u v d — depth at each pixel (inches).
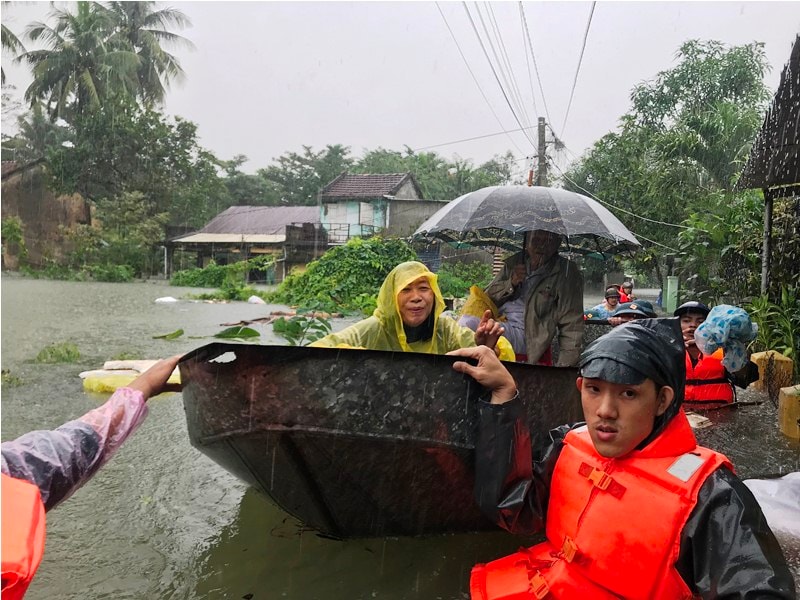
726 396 200.2
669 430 75.0
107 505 141.3
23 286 951.6
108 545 122.0
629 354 71.6
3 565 54.7
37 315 577.9
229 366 99.8
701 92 506.0
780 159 260.7
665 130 519.8
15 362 321.7
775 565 63.7
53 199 1174.3
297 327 225.9
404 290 138.8
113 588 106.2
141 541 124.0
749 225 378.3
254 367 99.5
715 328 183.2
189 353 97.8
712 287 401.7
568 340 212.1
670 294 461.7
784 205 329.1
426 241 283.1
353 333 141.6
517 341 211.3
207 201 1371.8
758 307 285.0
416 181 1160.8
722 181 492.1
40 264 1137.4
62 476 75.2
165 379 96.3
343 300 718.5
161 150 1238.3
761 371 240.1
